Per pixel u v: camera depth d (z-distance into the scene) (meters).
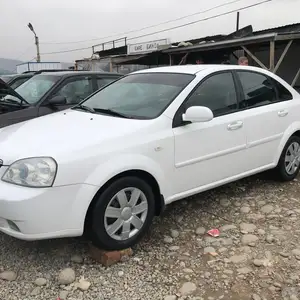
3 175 3.20
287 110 4.96
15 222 3.07
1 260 3.44
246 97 4.57
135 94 4.29
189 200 4.68
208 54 18.27
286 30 16.61
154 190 3.73
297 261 3.33
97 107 4.33
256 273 3.18
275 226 4.00
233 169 4.39
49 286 3.07
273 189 5.01
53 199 3.08
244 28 18.52
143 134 3.59
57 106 6.35
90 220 3.28
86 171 3.19
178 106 3.90
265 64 17.22
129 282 3.10
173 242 3.73
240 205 4.54
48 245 3.68
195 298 2.88
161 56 19.95
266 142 4.71
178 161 3.82
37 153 3.16
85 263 3.38
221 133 4.16
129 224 3.48
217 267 3.28
